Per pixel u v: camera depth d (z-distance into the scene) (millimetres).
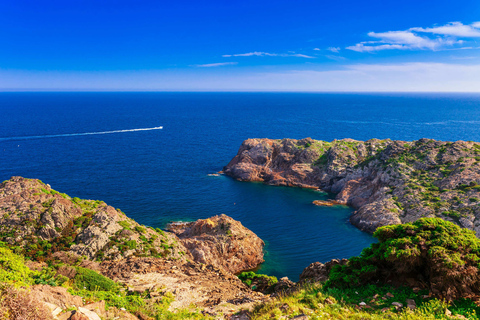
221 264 60219
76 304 17844
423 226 22141
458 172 84562
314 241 74375
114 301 22109
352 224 83938
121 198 96125
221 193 105625
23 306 12547
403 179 90812
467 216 68438
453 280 18312
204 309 23766
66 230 40625
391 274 21484
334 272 23219
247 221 84938
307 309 18469
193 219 83688
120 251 40375
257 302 23266
